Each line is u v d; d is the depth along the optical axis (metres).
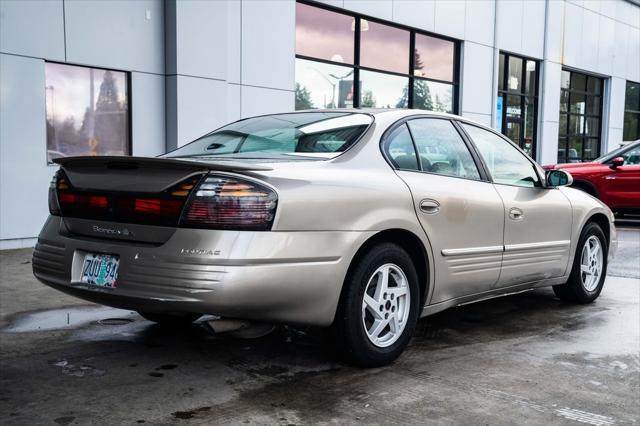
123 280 3.28
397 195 3.81
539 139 18.48
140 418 3.03
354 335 3.62
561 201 5.28
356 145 3.86
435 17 14.34
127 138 9.29
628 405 3.30
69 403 3.20
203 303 3.10
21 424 2.95
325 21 12.16
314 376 3.64
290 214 3.26
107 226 3.45
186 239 3.16
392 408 3.20
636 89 23.23
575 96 20.50
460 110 15.40
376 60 13.33
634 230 11.46
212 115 9.91
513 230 4.70
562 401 3.34
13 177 8.06
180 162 3.16
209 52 9.79
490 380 3.63
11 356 3.92
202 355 3.99
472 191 4.39
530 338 4.54
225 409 3.15
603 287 6.43
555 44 18.48
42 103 8.27
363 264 3.63
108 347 4.13
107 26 8.83
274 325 3.49
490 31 15.98
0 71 7.84
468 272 4.34
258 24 10.56
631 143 12.15
